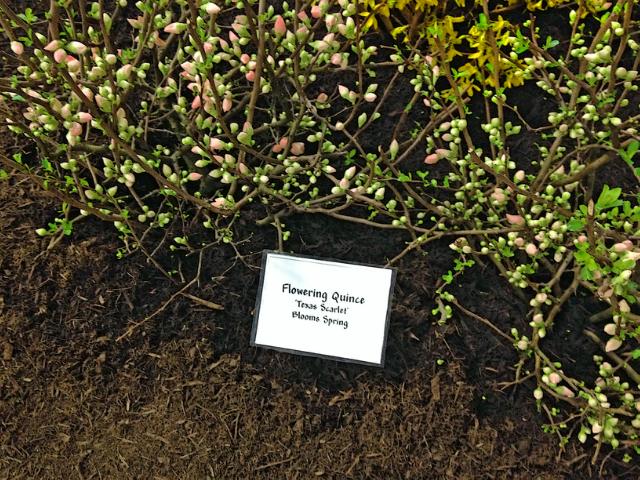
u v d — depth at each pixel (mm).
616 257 459
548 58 566
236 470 547
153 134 640
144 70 595
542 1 668
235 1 610
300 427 560
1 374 575
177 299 601
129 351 585
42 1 672
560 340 578
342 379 577
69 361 581
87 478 545
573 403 539
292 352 578
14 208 619
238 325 594
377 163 582
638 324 507
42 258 605
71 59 479
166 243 615
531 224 523
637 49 550
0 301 591
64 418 565
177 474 545
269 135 642
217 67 660
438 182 624
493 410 562
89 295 600
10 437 560
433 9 630
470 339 581
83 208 547
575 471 542
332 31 542
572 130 528
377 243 611
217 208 579
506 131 547
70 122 510
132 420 565
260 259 611
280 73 556
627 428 523
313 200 591
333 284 573
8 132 633
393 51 656
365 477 543
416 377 571
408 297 593
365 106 651
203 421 562
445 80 646
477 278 599
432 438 554
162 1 526
